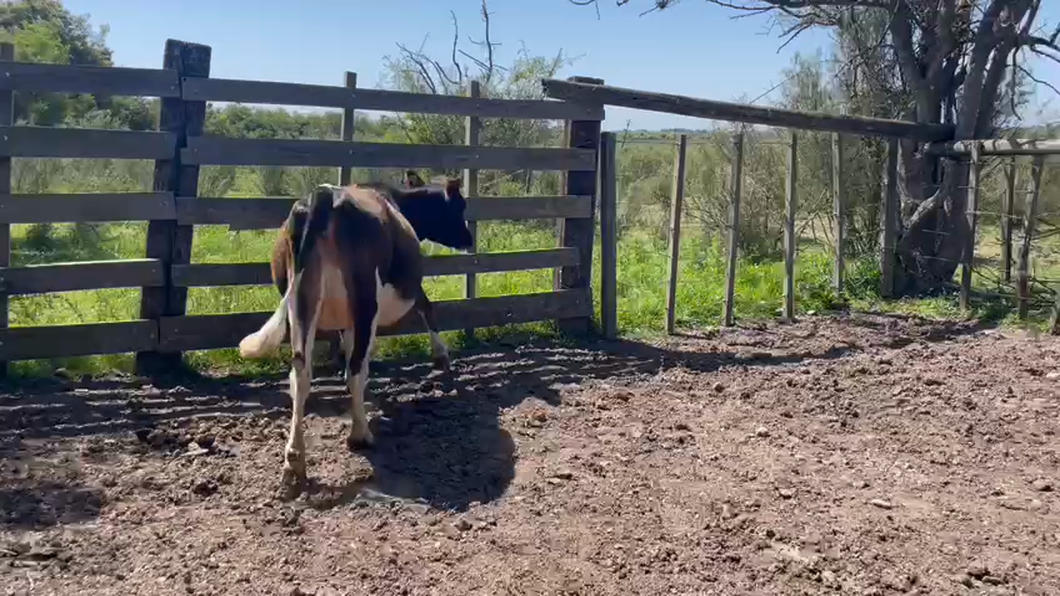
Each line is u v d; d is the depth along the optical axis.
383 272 3.73
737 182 6.36
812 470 3.75
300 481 3.35
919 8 7.65
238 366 4.87
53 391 4.32
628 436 4.09
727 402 4.66
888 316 6.96
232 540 2.92
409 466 3.63
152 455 3.64
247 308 5.56
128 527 2.99
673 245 6.08
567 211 5.73
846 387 4.96
